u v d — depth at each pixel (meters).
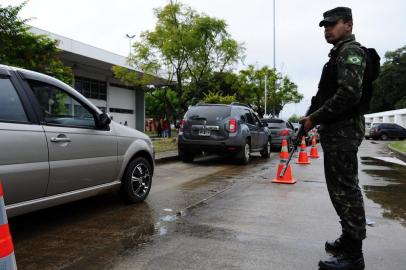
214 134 10.91
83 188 4.88
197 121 11.09
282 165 8.00
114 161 5.40
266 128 14.09
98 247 3.97
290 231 4.54
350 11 3.38
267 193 6.83
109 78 36.50
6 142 3.77
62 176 4.47
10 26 11.32
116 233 4.43
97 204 5.88
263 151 13.97
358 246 3.37
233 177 8.83
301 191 7.04
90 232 4.47
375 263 3.60
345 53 3.19
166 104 23.39
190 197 6.46
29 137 4.02
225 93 28.84
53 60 13.06
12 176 3.83
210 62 20.53
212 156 13.93
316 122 3.37
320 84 3.51
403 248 4.02
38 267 3.47
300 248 3.96
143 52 19.91
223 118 10.97
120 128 5.65
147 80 20.80
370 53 3.34
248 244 4.07
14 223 4.83
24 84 4.19
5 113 3.87
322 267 3.42
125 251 3.85
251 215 5.25
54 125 4.43
